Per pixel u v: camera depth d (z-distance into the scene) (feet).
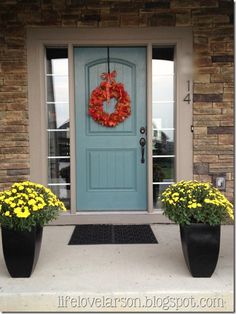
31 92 15.12
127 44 15.29
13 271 10.33
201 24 15.06
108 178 16.01
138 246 12.97
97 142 15.85
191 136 15.39
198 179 15.46
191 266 10.30
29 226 10.03
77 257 11.98
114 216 15.61
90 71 15.67
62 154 15.87
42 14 14.96
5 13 14.84
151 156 15.65
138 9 15.03
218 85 15.20
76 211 15.87
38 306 9.54
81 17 15.01
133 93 15.78
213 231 10.12
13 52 14.96
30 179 15.31
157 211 15.80
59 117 15.79
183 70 15.23
